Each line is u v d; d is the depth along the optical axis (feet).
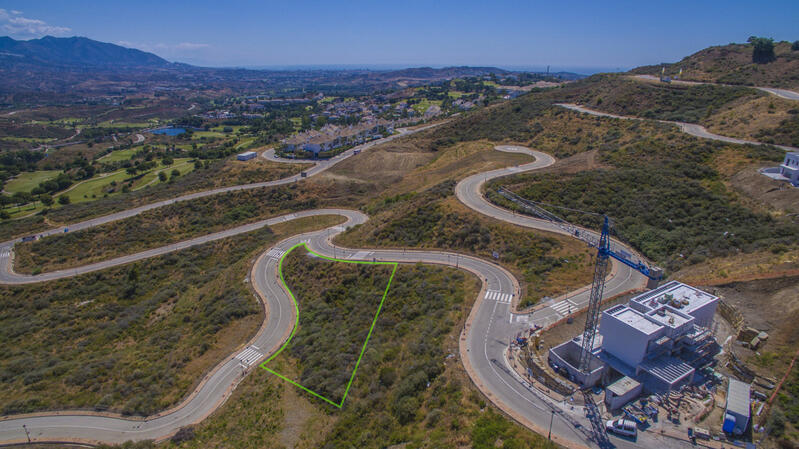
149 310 294.87
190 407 193.26
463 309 205.67
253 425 172.35
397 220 320.09
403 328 205.05
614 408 139.44
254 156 587.27
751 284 183.11
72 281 326.44
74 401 201.57
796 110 339.77
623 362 152.25
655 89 483.92
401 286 243.19
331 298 255.70
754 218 238.89
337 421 162.91
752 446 117.80
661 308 157.28
